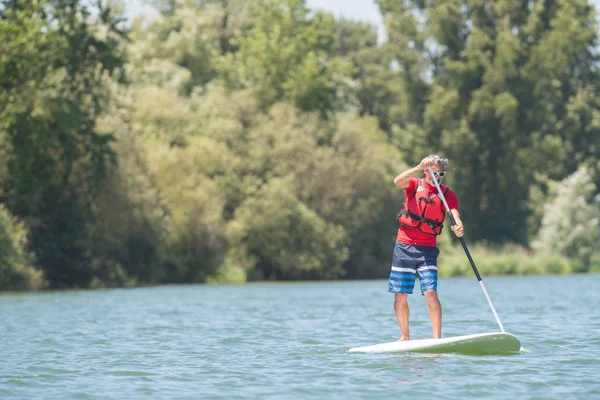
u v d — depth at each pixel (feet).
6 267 237.25
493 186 470.39
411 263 80.23
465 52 462.19
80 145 274.57
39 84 255.50
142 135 364.79
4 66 248.32
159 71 452.76
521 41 467.52
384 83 569.23
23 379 64.08
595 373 64.39
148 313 137.39
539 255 414.41
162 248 303.89
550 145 452.76
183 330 104.37
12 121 250.78
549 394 56.03
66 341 91.76
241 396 56.49
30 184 256.93
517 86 457.27
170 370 68.44
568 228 426.10
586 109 505.66
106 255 284.82
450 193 79.56
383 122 575.38
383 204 385.29
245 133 386.73
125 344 88.22
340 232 364.99
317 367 69.00
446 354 75.77
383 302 167.22
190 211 326.03
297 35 446.19
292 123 380.78
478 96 455.22
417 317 122.62
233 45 547.90
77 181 276.62
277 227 350.64
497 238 468.34
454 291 212.84
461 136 458.09
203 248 328.49
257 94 426.92
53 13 265.75
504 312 131.13
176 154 340.80
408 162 479.00
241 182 366.63
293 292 222.07
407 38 481.46
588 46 497.05
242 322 116.37
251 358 75.46
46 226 268.82
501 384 59.77
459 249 417.28
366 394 56.65
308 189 369.91
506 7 461.37
